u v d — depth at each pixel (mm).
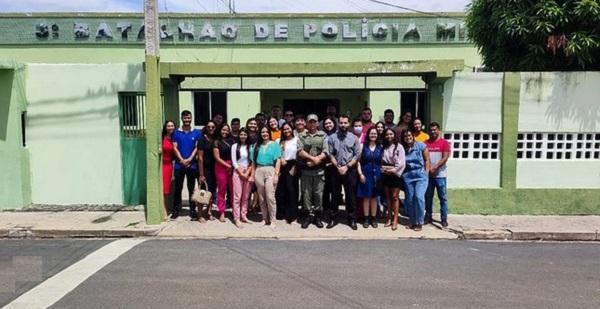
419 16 16344
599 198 9758
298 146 8797
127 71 10031
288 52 16516
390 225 8992
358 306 5281
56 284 5953
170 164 9484
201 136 9359
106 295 5578
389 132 8617
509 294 5672
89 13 16297
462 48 16375
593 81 9617
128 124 10227
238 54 16547
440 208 9148
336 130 9656
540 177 9789
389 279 6180
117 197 10305
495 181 9828
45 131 10242
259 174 8883
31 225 8812
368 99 16625
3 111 9898
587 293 5723
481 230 8578
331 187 8914
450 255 7320
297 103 17562
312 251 7496
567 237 8422
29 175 10281
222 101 16625
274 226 8867
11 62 9688
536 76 9609
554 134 9750
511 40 10273
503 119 9664
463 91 9688
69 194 10328
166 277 6223
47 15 16297
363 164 8742
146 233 8484
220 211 9227
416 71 9344
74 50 16422
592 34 9391
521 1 9812
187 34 16453
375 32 16422
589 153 9812
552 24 9500
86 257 7148
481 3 10578
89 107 10164
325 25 16438
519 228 8727
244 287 5859
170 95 10188
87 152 10250
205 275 6305
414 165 8664
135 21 16375
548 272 6523
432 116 9797
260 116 10062
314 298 5512
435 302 5402
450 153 9484
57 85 10141
